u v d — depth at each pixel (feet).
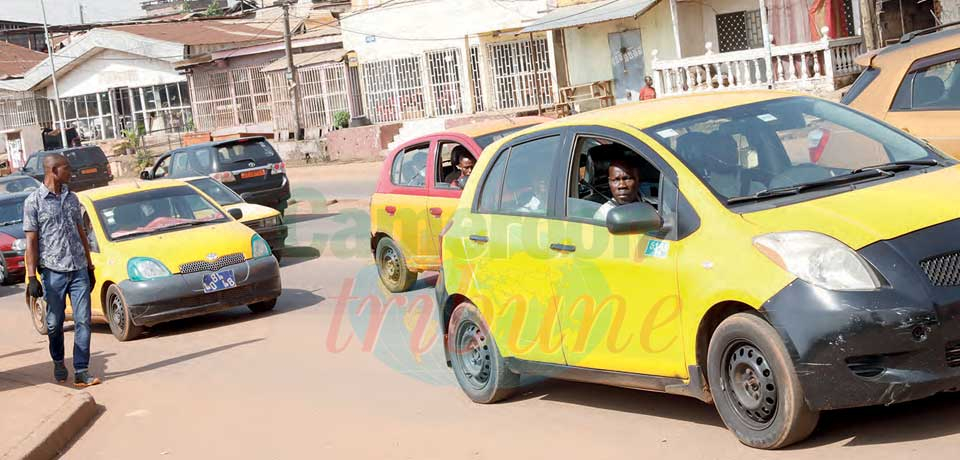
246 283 38.75
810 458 17.07
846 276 16.61
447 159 37.73
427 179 37.73
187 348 35.58
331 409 25.23
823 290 16.60
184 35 165.89
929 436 17.20
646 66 94.53
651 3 87.10
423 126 115.55
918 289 16.37
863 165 19.97
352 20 125.08
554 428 21.42
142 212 41.39
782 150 20.08
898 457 16.56
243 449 22.97
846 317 16.29
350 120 125.29
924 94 28.94
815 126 20.68
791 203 18.29
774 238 17.42
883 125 21.22
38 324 43.14
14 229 63.36
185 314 37.83
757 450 17.88
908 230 17.02
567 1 99.50
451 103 116.57
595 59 97.86
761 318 17.35
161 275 37.73
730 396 18.20
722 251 17.97
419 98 119.96
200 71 156.76
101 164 117.50
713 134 20.18
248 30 169.89
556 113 100.01
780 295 16.93
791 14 83.87
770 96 21.81
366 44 123.95
